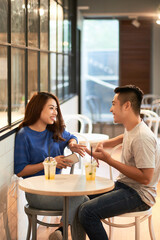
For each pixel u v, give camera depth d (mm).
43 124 2885
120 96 2588
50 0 4836
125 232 3535
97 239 2502
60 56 5875
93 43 10688
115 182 2727
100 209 2480
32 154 2787
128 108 2566
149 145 2471
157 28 10352
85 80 10789
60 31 5797
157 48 10398
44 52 4508
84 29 10555
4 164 2477
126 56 10680
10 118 2869
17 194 2869
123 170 2479
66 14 6551
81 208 2520
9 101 2867
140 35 10578
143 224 3738
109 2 9445
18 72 3238
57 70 5574
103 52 10695
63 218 2359
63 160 2658
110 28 10625
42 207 2561
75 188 2246
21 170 2715
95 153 2533
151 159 2459
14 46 3043
